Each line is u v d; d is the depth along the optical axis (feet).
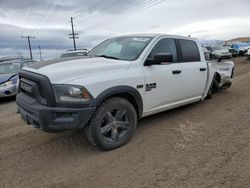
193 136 15.14
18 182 11.16
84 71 12.87
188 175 10.93
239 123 16.96
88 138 13.20
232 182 10.32
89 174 11.46
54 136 16.20
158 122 17.83
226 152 12.85
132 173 11.32
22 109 13.66
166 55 15.06
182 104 18.72
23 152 14.19
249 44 106.52
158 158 12.55
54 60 14.99
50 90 12.00
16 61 35.60
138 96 14.58
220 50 91.71
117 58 15.74
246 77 38.47
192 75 18.39
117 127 13.82
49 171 11.96
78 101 12.04
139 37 17.03
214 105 21.81
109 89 12.98
